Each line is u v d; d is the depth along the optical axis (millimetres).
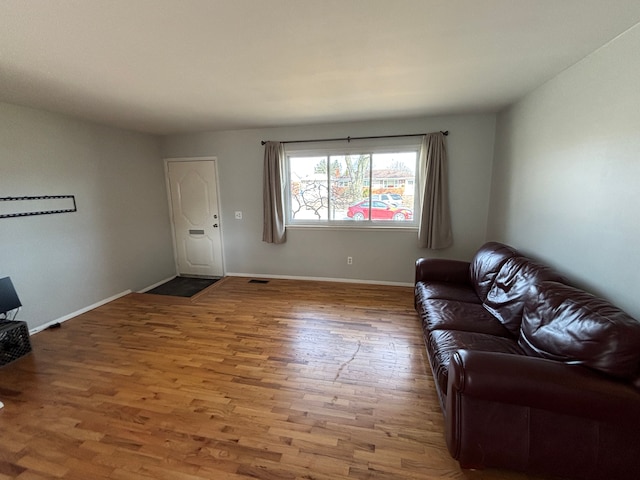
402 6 1403
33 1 1282
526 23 1587
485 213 3941
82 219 3566
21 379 2287
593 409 1248
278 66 2109
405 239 4242
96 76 2213
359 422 1828
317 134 4219
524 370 1321
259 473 1509
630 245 1659
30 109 3020
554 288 1850
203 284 4770
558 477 1450
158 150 4773
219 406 1974
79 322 3279
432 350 2014
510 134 3250
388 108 3352
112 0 1295
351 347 2682
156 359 2535
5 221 2844
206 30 1590
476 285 2859
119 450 1649
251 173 4578
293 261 4707
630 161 1654
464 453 1425
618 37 1729
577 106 2111
